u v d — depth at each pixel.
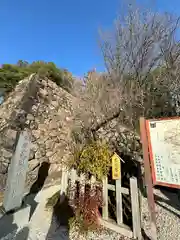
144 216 2.46
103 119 4.40
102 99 4.96
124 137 4.65
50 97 5.21
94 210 2.11
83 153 2.48
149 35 5.02
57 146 4.54
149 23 5.06
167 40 4.99
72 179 2.46
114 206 2.31
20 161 2.37
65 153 4.48
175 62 4.88
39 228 2.11
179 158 1.78
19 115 4.01
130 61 5.19
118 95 4.78
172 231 2.14
